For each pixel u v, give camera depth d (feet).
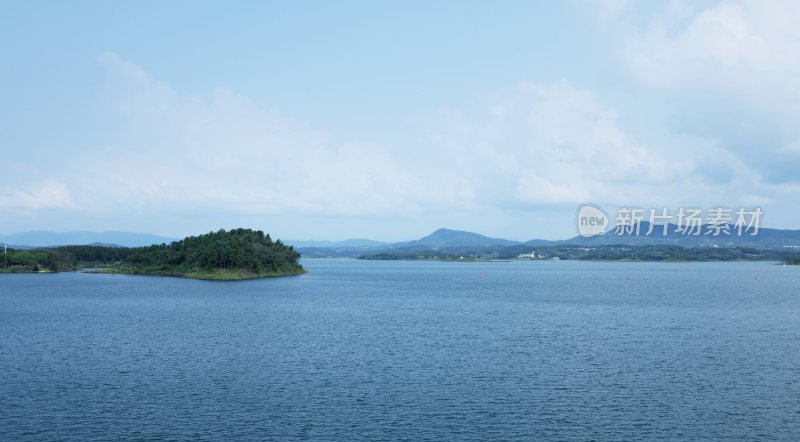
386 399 199.41
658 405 193.47
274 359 266.16
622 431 169.07
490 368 246.68
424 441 160.66
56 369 244.83
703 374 236.02
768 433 167.73
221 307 505.66
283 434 165.37
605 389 212.84
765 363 257.14
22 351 286.05
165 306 512.22
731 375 234.38
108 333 346.33
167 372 239.50
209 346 300.81
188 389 212.02
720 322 399.24
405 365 252.83
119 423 174.09
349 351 286.05
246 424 173.58
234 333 347.36
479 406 192.03
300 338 327.67
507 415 182.80
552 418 179.83
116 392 207.51
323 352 283.59
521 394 206.08
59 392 207.41
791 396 204.23
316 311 476.95
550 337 329.93
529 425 173.47
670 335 337.52
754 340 319.27
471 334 342.23
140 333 346.54
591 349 290.76
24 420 176.55
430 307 514.27
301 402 195.72
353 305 532.32
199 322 400.26
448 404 193.98
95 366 250.98
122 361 261.65
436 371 240.94
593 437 164.35
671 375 234.17
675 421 177.47
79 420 176.76
